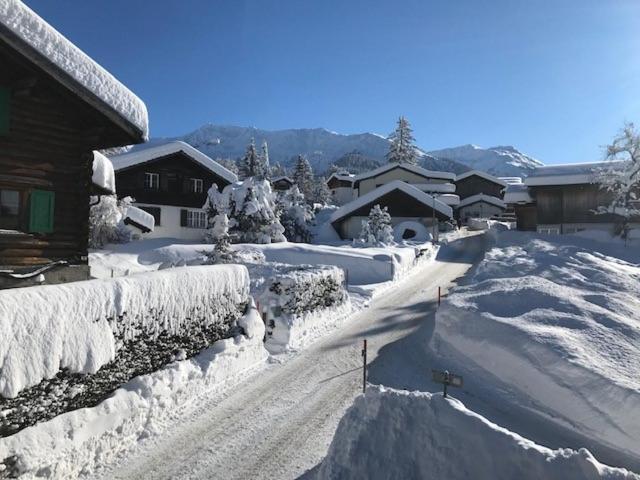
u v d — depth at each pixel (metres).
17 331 6.34
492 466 5.82
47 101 11.51
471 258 38.88
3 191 10.91
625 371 9.95
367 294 23.33
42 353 6.64
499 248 37.06
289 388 11.13
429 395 7.02
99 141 12.45
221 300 11.48
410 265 32.53
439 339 15.01
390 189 49.91
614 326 12.80
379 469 6.30
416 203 50.25
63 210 11.81
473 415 6.44
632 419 8.48
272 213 35.53
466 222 77.50
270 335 14.63
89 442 7.24
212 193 35.22
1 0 9.36
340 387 11.28
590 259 25.95
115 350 8.10
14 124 10.93
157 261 28.25
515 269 24.27
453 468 6.01
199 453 8.00
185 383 9.56
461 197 81.56
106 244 31.09
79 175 12.05
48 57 9.98
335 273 19.34
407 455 6.38
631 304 15.55
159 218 37.19
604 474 5.15
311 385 11.37
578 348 11.11
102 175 13.56
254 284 18.80
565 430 9.25
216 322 11.28
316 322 16.73
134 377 8.62
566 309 14.28
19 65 10.12
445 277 29.80
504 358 12.02
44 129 11.44
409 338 15.88
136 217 33.56
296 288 15.62
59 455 6.71
